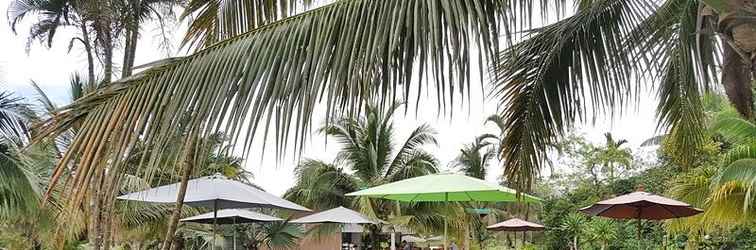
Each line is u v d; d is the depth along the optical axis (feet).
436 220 68.49
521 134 15.08
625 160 74.49
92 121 7.80
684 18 13.29
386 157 72.90
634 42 13.55
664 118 15.02
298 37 7.48
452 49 6.71
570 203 74.69
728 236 45.37
